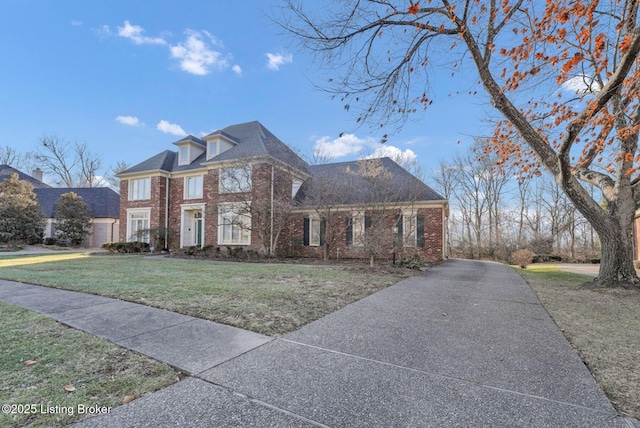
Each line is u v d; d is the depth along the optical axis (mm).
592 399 2539
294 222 18062
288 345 3711
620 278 7578
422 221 15680
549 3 5500
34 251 20203
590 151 8086
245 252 15508
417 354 3473
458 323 4676
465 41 6809
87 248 24609
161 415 2240
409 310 5441
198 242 19828
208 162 18078
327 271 10305
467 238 31125
